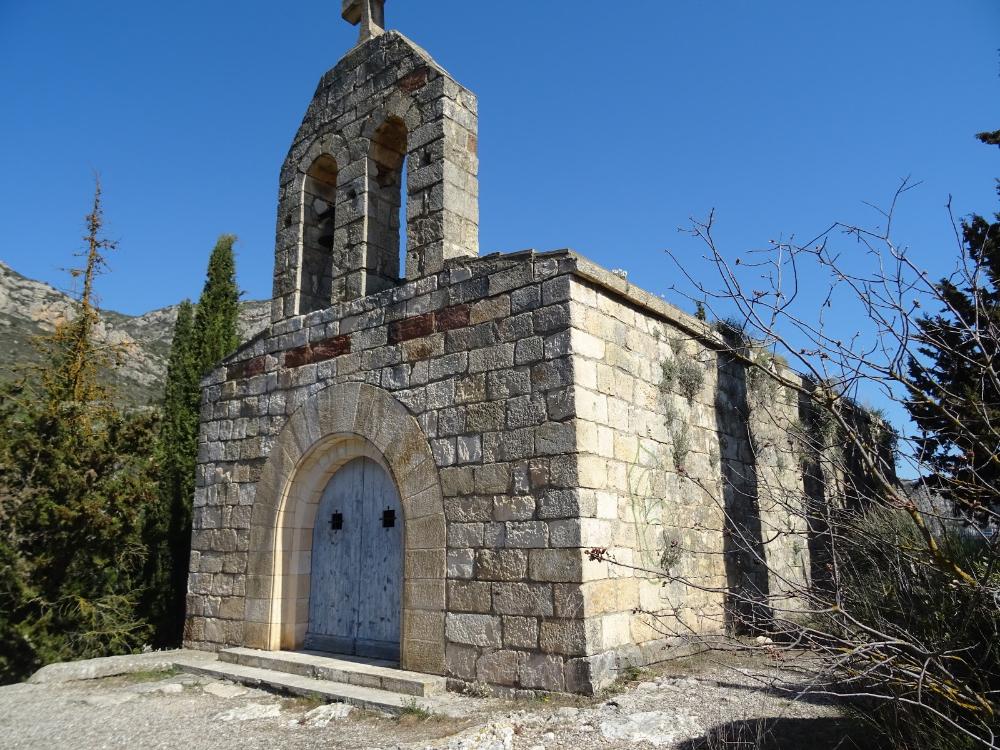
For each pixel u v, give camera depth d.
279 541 10.12
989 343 4.46
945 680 4.14
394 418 9.02
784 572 10.83
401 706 7.05
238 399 11.22
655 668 7.71
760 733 5.35
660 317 9.30
